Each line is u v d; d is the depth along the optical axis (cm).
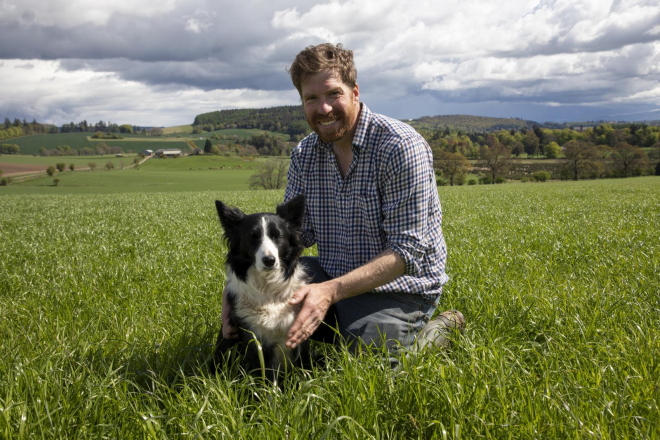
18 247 877
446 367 289
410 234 322
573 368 298
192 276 603
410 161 322
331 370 297
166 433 251
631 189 2789
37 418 245
